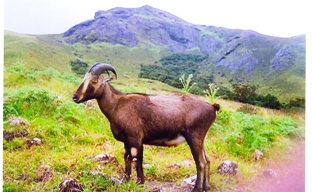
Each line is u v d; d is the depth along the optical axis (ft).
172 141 9.27
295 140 11.21
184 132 9.15
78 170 9.68
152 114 9.07
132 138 9.10
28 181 9.52
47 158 9.87
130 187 9.39
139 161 9.35
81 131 10.30
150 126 9.09
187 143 9.52
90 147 10.19
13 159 9.71
